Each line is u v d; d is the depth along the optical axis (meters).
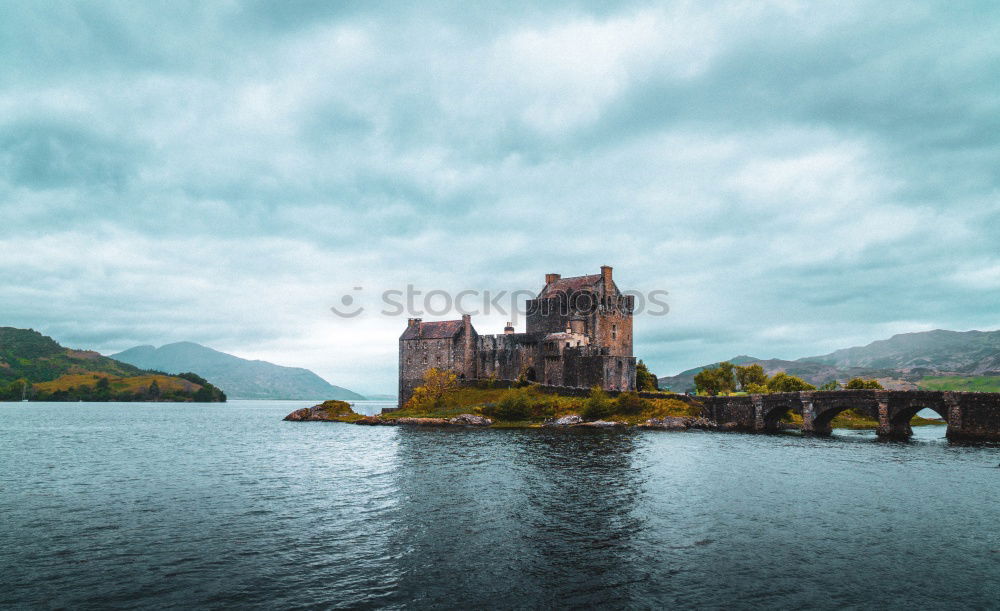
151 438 100.25
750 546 32.50
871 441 87.00
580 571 28.80
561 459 64.81
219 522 38.09
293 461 66.75
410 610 24.30
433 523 37.59
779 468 58.03
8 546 32.81
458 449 75.25
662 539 33.84
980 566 29.44
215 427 131.62
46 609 24.34
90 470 60.62
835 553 31.36
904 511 40.25
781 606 24.73
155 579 27.80
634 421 112.25
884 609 24.50
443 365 152.12
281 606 24.73
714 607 24.64
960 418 86.00
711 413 117.00
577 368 131.25
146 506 42.84
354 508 41.91
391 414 137.50
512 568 29.25
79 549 32.28
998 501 43.19
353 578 27.91
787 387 143.12
